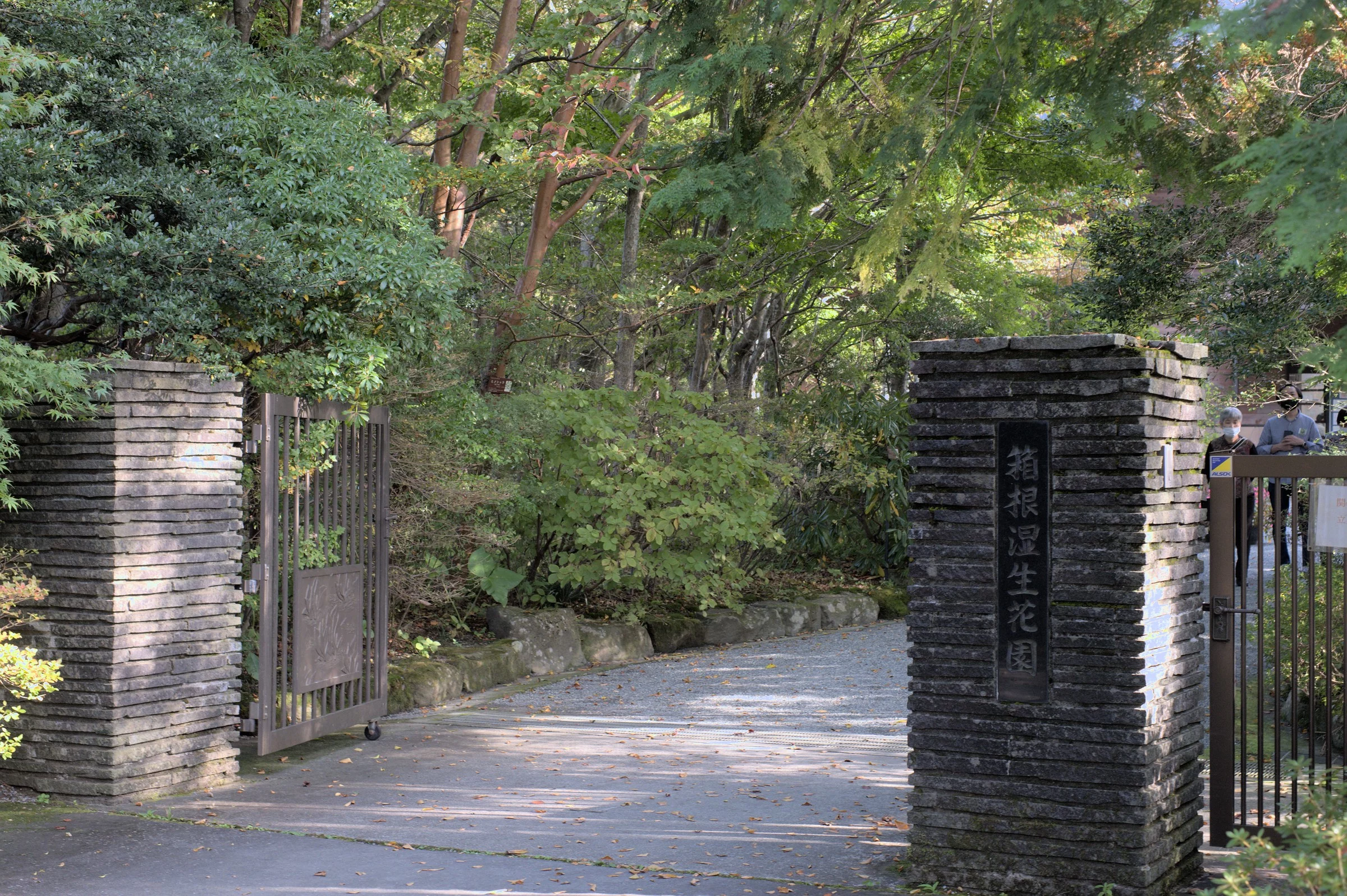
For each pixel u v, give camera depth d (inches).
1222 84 235.6
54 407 221.9
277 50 386.3
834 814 210.5
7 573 223.0
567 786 232.5
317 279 257.0
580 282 499.5
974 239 554.9
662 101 496.7
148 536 229.1
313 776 243.4
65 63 229.0
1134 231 394.6
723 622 438.3
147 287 243.9
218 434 242.5
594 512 412.2
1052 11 224.4
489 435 372.2
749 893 167.9
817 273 557.9
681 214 509.0
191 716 235.0
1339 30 152.6
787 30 323.3
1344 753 179.0
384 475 290.4
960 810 169.3
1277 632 185.8
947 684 170.4
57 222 222.7
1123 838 159.6
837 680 360.5
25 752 226.5
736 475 425.4
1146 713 160.9
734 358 593.6
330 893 168.6
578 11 429.7
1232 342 367.9
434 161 438.9
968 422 170.7
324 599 265.3
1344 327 131.6
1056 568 165.2
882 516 546.9
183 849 190.5
